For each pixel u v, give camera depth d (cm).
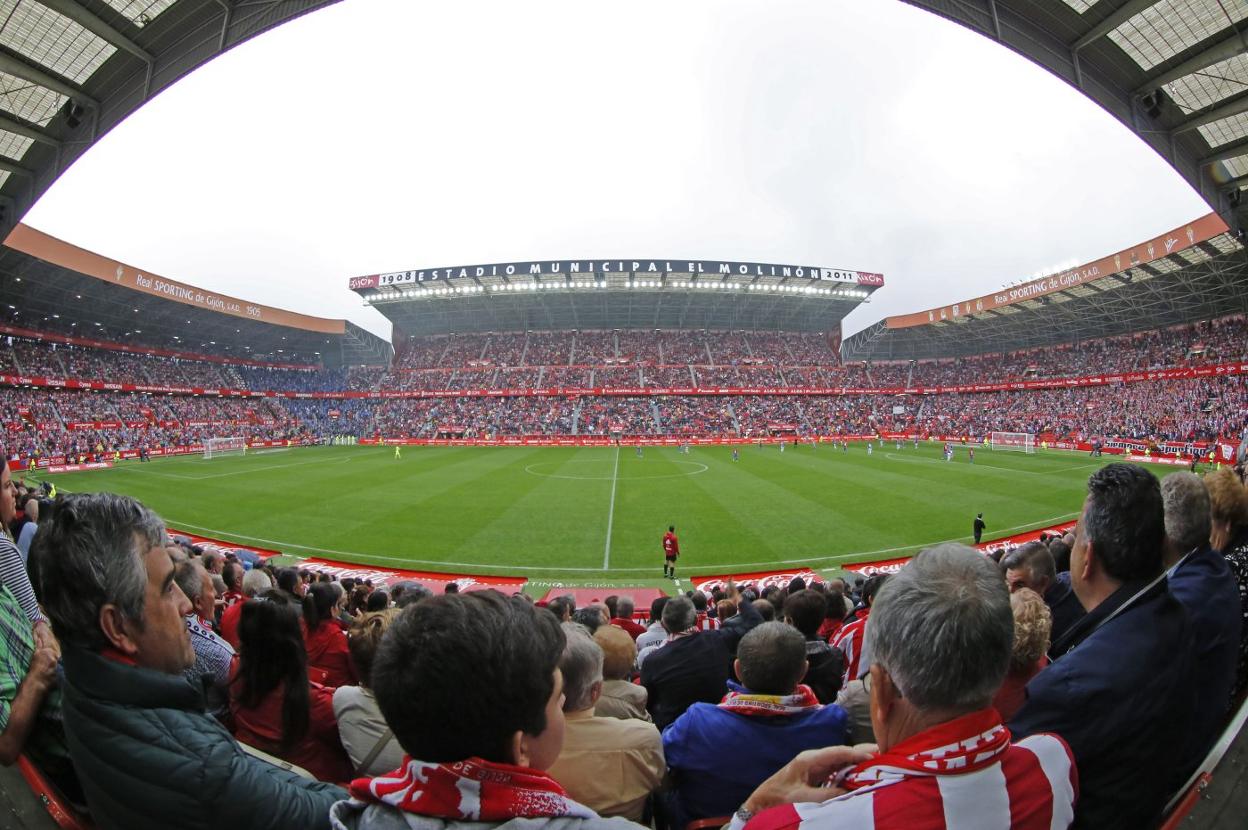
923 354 8462
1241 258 4388
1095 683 211
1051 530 2275
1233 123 2244
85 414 5422
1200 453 4316
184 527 2380
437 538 2222
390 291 7112
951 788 146
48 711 223
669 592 1694
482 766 150
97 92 2144
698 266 6425
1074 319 6381
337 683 589
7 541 325
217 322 6594
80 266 4531
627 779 312
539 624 171
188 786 164
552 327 8531
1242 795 184
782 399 7888
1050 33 1936
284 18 1892
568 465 4522
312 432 7319
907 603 162
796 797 182
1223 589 274
